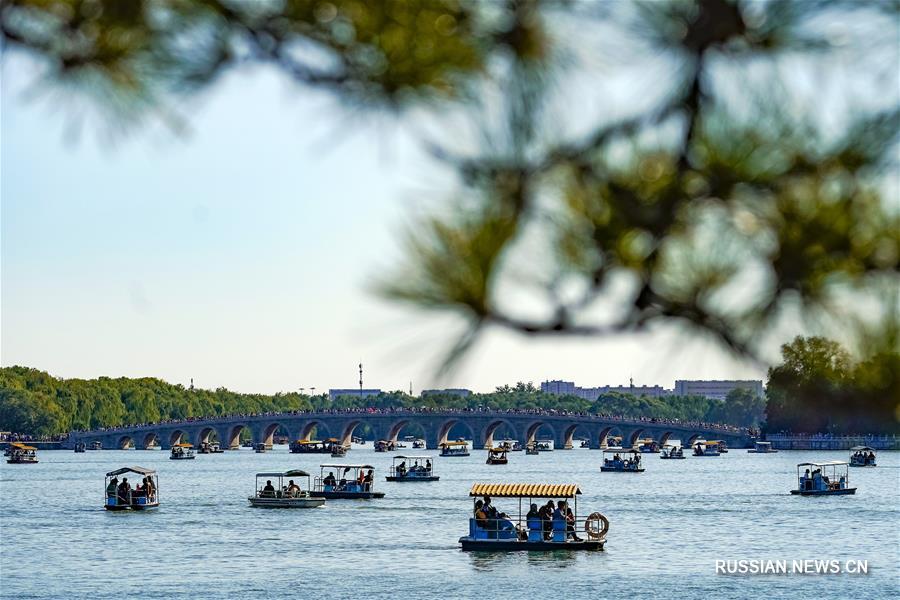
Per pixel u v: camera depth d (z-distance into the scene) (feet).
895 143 52.85
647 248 54.95
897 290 55.16
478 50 55.31
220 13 56.29
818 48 52.19
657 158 54.85
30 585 636.48
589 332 55.11
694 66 53.78
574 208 54.85
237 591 609.83
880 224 54.85
